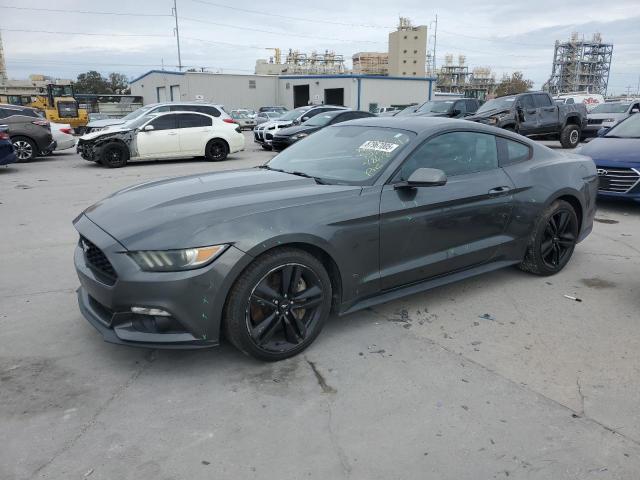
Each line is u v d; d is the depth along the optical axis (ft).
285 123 56.90
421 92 169.58
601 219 23.72
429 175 11.08
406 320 12.46
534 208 14.44
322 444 7.98
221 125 47.75
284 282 10.11
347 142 13.55
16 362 10.32
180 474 7.31
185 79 158.51
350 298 11.21
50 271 15.87
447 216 12.39
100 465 7.47
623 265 16.81
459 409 8.89
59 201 27.30
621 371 10.19
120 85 347.15
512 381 9.79
